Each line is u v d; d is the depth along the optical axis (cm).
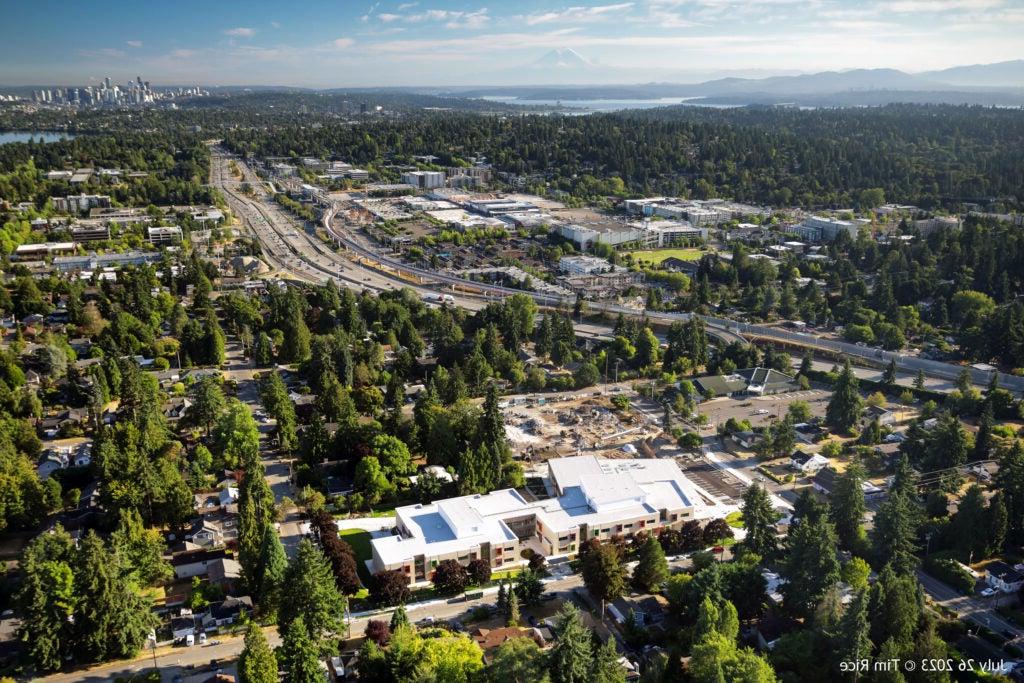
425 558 17062
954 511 19475
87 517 19038
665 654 14250
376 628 14650
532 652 12700
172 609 15975
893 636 13325
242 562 16062
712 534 18412
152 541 16625
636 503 19512
